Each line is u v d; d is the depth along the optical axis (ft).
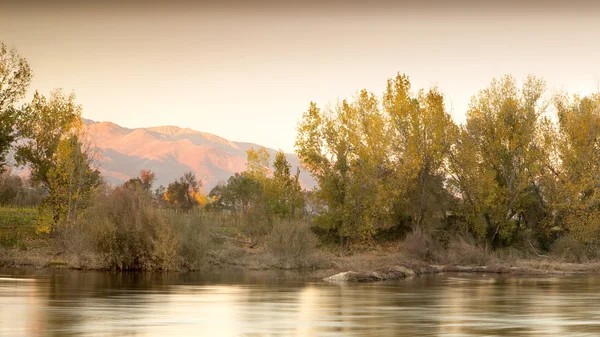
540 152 193.26
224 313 61.16
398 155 194.90
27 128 183.32
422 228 188.44
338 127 195.00
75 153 170.09
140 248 128.26
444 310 65.05
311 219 200.34
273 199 198.90
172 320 55.72
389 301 73.97
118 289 84.74
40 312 59.47
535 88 195.93
